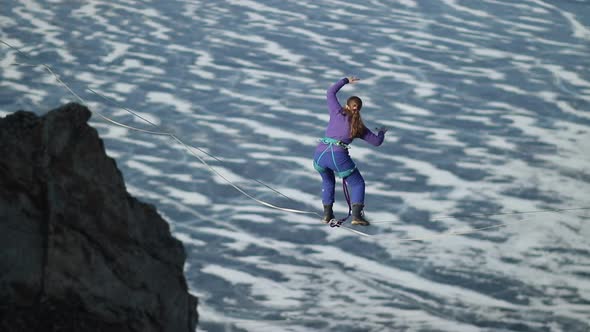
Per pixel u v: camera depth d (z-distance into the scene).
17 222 18.84
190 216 37.78
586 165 43.88
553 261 35.38
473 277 34.16
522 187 41.53
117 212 20.56
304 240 36.44
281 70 55.66
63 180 19.84
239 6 68.75
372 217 38.62
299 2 70.12
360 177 28.42
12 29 61.47
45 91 50.56
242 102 50.44
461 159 44.28
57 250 18.92
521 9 69.06
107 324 18.75
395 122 48.44
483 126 48.38
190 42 60.22
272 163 43.19
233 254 35.03
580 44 61.91
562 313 31.88
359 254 35.56
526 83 54.72
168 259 21.66
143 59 56.69
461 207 39.62
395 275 34.16
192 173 41.66
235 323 30.36
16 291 18.19
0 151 19.41
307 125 47.78
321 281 33.50
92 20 64.44
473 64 57.62
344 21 65.44
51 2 68.44
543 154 45.06
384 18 66.38
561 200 40.34
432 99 51.78
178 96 50.97
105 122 46.72
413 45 60.75
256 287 32.81
